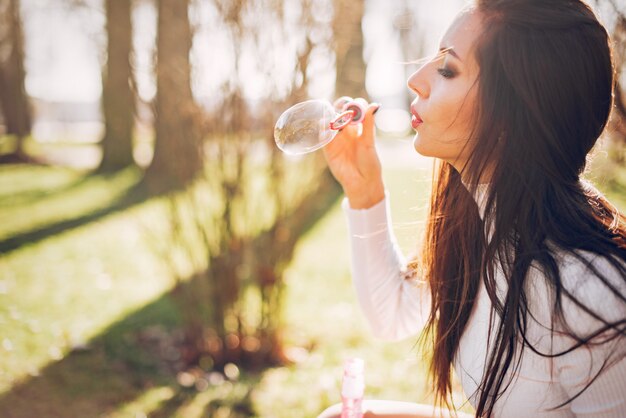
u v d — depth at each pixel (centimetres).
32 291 513
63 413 310
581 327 98
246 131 329
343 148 157
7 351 380
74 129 3541
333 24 309
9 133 2020
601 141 131
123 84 1336
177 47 323
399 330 162
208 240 346
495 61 110
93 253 657
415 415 148
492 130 111
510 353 109
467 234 125
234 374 350
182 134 334
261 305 356
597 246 100
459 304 129
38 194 1080
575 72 106
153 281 547
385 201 160
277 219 349
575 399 105
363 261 157
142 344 398
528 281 107
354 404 140
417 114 124
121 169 1355
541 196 108
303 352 387
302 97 308
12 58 1891
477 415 117
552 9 107
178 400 325
